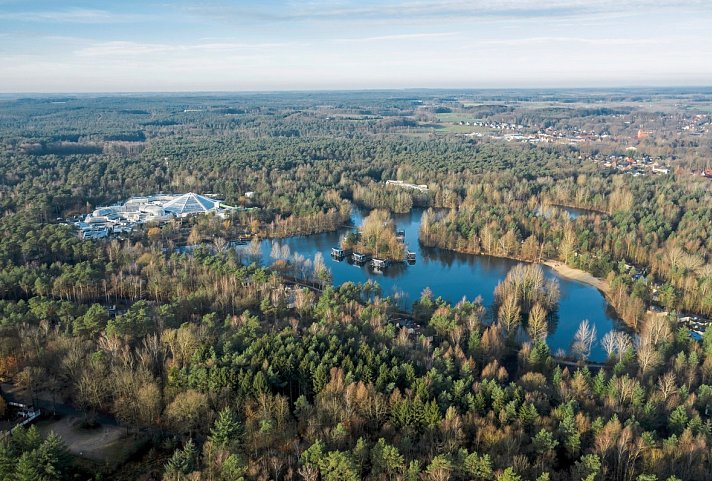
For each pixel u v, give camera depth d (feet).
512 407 525.34
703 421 549.13
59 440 464.24
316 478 450.30
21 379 565.53
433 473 438.40
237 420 502.38
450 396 547.08
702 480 453.58
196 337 648.79
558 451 504.43
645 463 471.21
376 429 533.14
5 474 424.46
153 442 526.98
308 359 599.57
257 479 438.81
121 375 560.20
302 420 520.42
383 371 578.25
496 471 447.01
